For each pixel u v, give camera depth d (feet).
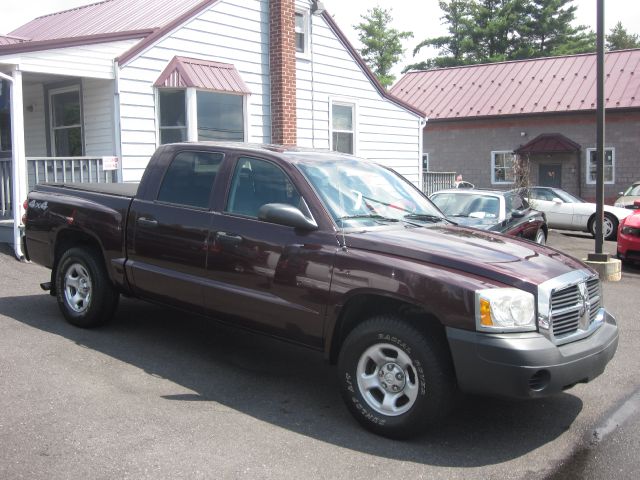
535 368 12.44
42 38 42.50
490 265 13.37
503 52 140.77
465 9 146.72
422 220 17.04
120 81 35.73
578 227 56.90
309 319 14.83
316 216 15.25
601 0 33.63
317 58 47.83
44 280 27.12
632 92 82.74
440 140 94.43
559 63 94.02
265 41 43.91
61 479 11.27
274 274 15.37
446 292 12.89
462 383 12.79
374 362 13.99
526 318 12.84
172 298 17.71
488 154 91.09
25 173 31.60
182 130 38.60
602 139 34.60
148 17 40.47
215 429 13.66
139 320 21.67
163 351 18.66
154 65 37.27
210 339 20.11
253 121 43.16
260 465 12.19
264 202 16.25
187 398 15.30
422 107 95.40
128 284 18.85
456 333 12.73
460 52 146.51
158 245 17.88
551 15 136.56
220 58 40.88
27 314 21.76
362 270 13.97
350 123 52.03
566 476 12.36
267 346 19.80
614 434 14.43
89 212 19.65
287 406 15.24
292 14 44.19
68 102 39.17
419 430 13.37
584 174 85.25
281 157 16.46
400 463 12.60
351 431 14.01
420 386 13.16
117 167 36.19
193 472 11.75
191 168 18.07
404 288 13.34
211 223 16.80
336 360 14.98
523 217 37.40
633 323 25.14
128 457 12.16
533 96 89.45
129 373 16.71
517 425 14.76
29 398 14.67
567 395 16.87
